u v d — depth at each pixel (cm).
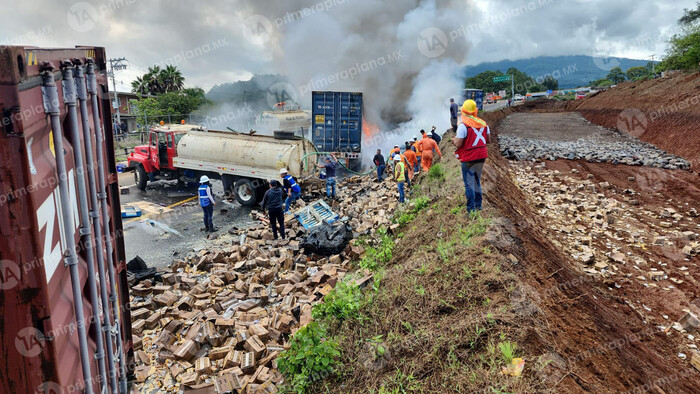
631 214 1127
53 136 223
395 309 532
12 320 197
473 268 551
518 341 415
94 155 325
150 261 1027
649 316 662
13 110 180
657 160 1639
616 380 420
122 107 4319
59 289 227
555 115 3794
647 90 2981
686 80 2533
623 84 3975
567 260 802
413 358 442
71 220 235
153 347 651
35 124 205
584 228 1016
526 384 360
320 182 1636
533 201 1191
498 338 424
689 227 1026
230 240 1176
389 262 808
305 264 964
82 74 277
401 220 1035
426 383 404
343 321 564
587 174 1505
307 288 799
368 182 1795
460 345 431
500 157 1705
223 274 889
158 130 1700
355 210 1348
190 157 1647
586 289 666
